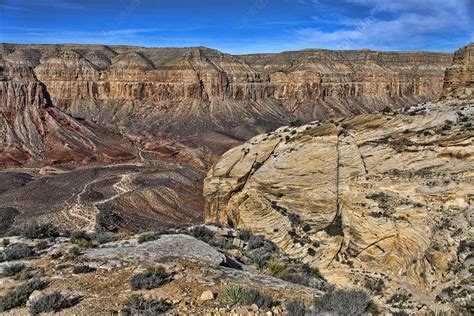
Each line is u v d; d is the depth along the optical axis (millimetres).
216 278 15758
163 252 18469
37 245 19797
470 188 25578
